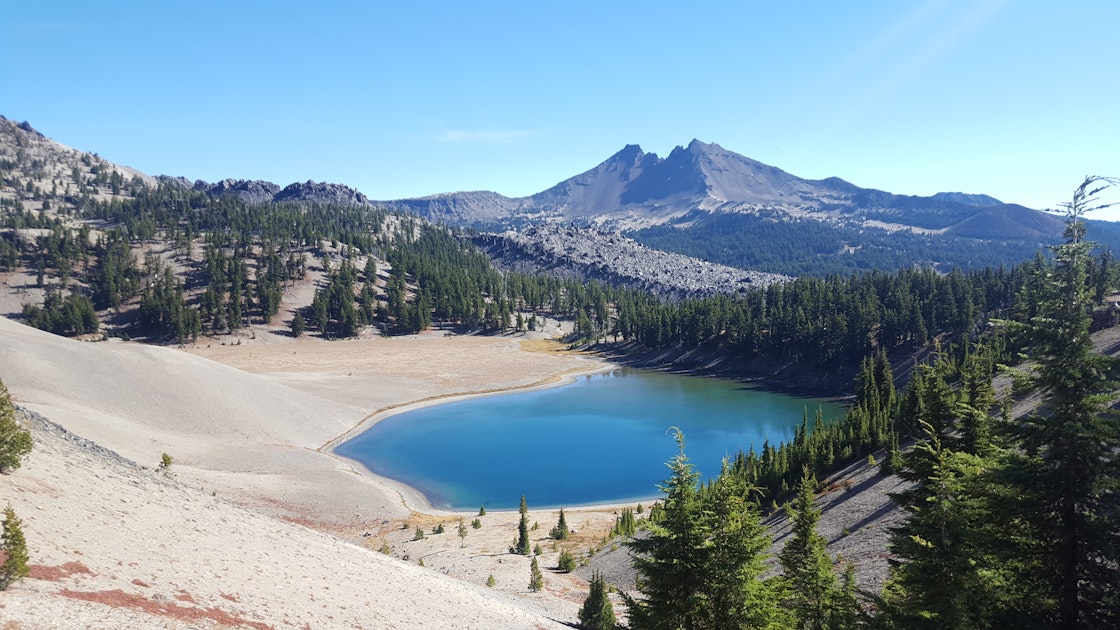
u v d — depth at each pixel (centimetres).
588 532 6638
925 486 2039
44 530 2139
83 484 2861
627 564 5166
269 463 8369
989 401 2481
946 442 2239
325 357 19350
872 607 2569
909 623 1778
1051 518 1644
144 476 3684
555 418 12669
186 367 10538
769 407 13675
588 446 10631
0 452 2508
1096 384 1587
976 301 16325
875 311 16462
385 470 9319
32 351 8875
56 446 3384
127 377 9494
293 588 2620
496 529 6775
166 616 1858
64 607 1642
